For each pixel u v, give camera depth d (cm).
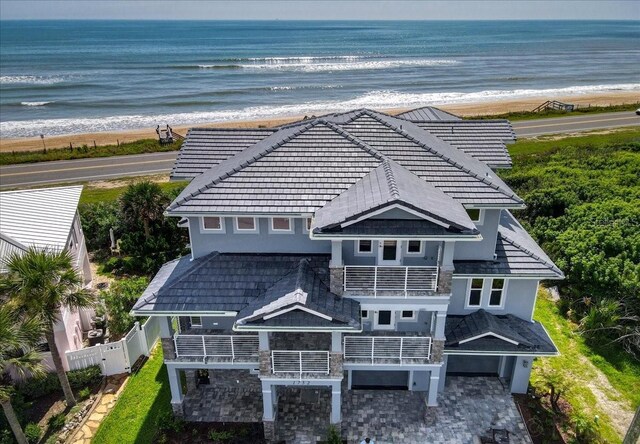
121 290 2736
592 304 2719
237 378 2316
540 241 3316
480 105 9700
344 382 2309
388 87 11869
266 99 10219
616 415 2122
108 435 2019
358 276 1931
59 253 2075
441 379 2219
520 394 2244
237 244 2097
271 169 2080
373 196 1806
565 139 6569
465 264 2092
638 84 12838
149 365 2431
